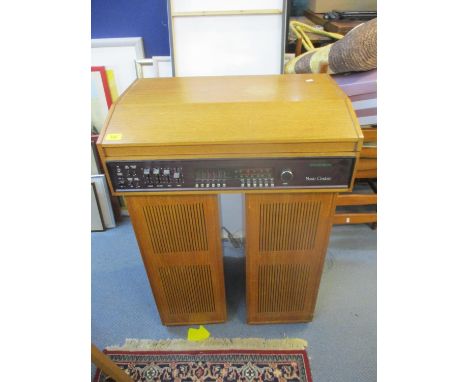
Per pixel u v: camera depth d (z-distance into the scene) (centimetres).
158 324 150
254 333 144
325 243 119
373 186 188
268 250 121
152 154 97
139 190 103
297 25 185
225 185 102
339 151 97
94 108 179
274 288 133
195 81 124
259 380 128
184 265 126
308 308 142
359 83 140
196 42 145
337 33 180
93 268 180
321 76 125
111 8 161
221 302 140
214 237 118
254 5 139
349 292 162
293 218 112
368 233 199
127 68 173
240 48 146
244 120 98
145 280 172
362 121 150
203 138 94
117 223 211
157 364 134
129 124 98
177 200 108
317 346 139
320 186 102
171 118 99
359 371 130
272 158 97
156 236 117
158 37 169
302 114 98
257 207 109
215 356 136
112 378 118
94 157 188
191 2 139
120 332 147
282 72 150
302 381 127
